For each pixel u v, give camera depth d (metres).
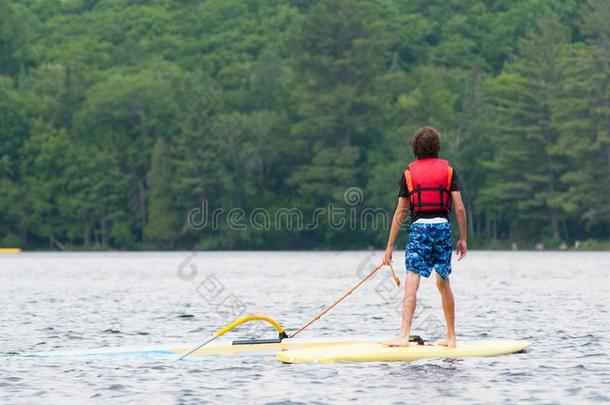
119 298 77.56
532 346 41.66
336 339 42.41
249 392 30.95
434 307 65.00
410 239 36.25
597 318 55.66
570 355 38.66
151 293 84.56
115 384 32.88
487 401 29.08
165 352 40.44
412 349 37.00
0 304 70.56
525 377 33.12
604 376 33.38
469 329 49.97
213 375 34.50
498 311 60.97
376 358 36.44
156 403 29.44
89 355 40.00
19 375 35.00
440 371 34.25
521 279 106.44
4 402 29.83
